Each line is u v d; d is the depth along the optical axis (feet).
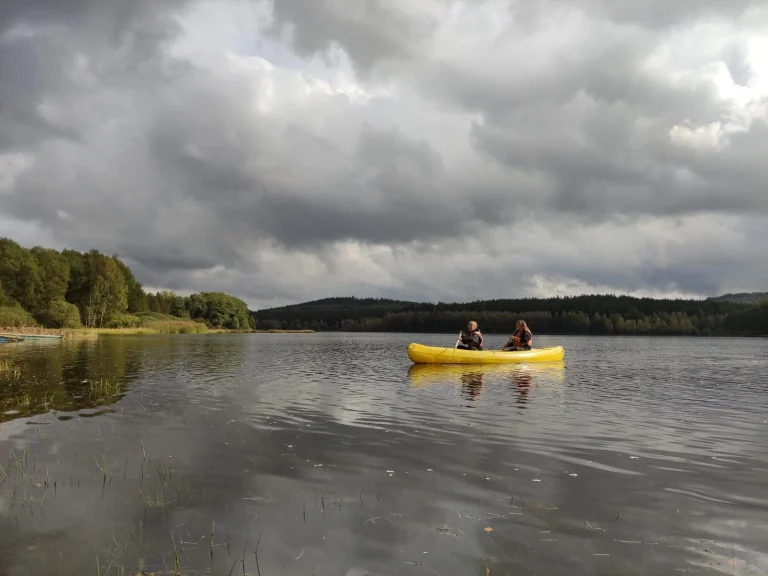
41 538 13.80
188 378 48.01
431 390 42.06
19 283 186.29
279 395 38.14
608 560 12.86
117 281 219.00
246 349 110.01
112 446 22.77
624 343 177.88
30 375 47.42
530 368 63.46
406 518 15.30
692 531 14.58
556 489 17.88
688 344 169.17
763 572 12.32
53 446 22.68
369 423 28.40
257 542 13.67
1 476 18.65
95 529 14.35
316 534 14.17
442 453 22.27
